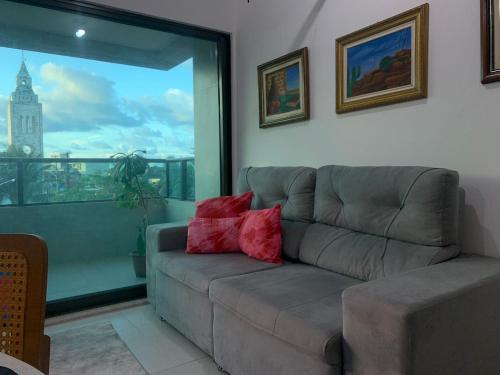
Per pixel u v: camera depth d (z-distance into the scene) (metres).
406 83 2.03
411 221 1.70
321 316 1.38
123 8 2.77
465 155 1.82
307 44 2.63
